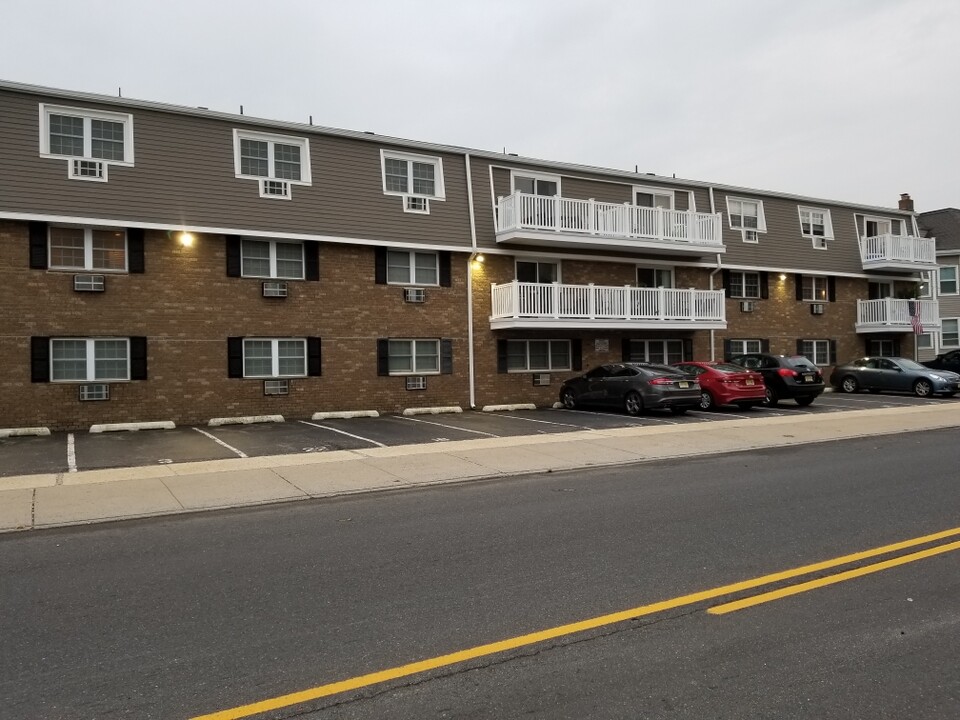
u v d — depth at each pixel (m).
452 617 4.78
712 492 8.99
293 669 4.01
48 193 15.35
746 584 5.38
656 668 4.00
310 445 13.26
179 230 16.55
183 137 16.95
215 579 5.66
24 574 5.84
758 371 21.34
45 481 9.78
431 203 19.97
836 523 7.24
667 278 24.55
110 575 5.79
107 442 13.68
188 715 3.51
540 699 3.66
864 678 3.86
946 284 35.12
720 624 4.61
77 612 4.93
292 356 18.08
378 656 4.18
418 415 18.91
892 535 6.75
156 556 6.36
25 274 15.22
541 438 14.11
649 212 22.42
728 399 18.98
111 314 15.96
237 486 9.58
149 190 16.38
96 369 15.91
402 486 9.76
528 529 7.18
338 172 18.77
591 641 4.37
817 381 20.94
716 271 25.41
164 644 4.37
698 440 13.91
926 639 4.35
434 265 20.20
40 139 15.45
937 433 15.16
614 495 8.91
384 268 19.25
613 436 14.38
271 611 4.93
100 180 15.89
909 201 32.47
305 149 18.42
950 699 3.64
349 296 18.72
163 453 12.30
